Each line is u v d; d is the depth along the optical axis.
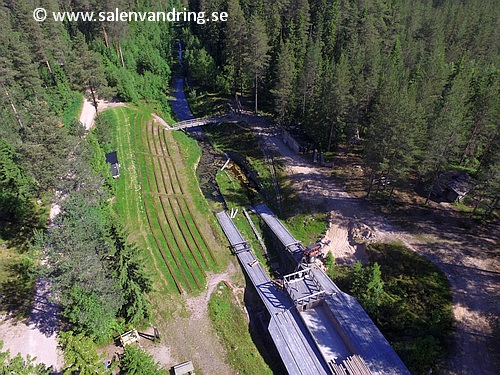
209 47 92.38
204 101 81.06
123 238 30.31
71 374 25.81
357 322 33.16
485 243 40.56
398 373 28.92
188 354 31.86
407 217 45.16
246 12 88.12
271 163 58.50
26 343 29.52
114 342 31.42
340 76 51.31
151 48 89.56
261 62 65.50
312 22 84.62
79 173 36.22
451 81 56.22
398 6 86.50
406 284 37.03
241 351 32.62
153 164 57.28
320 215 47.62
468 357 30.12
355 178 52.81
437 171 44.44
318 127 57.41
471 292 35.34
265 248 44.88
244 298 38.25
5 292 33.34
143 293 33.34
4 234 38.44
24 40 64.44
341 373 28.95
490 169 38.91
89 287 28.06
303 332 33.44
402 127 40.28
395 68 58.88
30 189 39.25
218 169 60.22
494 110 45.97
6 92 53.22
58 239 26.55
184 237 44.53
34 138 35.69
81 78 55.53
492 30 84.38
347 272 40.50
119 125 64.12
